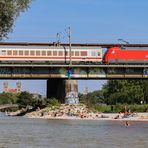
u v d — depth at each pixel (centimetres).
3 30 6247
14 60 19812
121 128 13938
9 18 6212
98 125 15538
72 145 8950
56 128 14000
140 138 10500
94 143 9338
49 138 10525
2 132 12406
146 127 14400
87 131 12725
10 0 6184
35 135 11381
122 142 9562
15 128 14075
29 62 19938
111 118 19938
